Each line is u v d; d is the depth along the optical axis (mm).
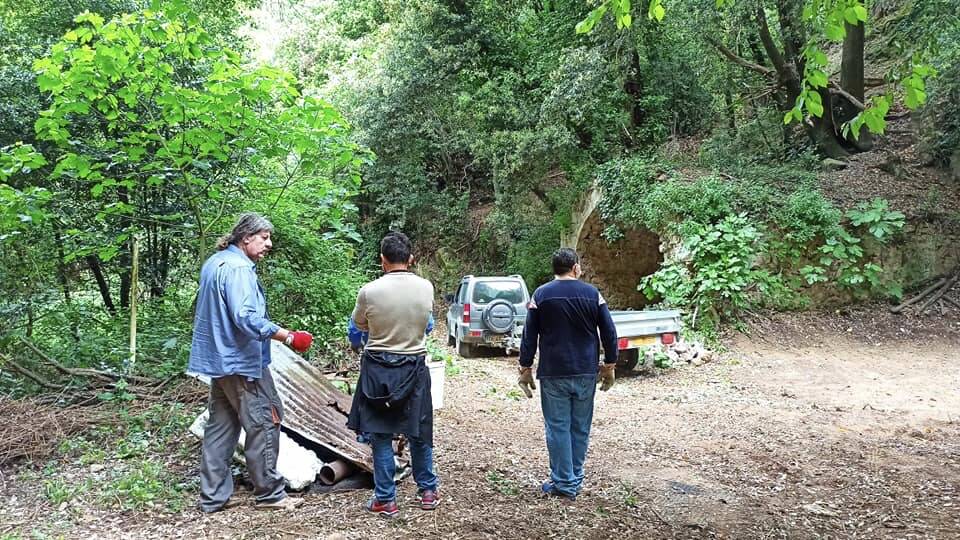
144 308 9156
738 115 18016
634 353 9375
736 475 4762
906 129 16250
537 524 3713
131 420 5199
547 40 19000
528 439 5863
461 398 7992
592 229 16672
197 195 7297
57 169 6484
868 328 11789
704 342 10891
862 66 15266
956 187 14047
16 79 9609
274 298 8586
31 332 7742
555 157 17453
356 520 3688
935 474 4738
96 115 7699
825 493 4355
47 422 4902
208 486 3828
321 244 9297
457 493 4160
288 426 4352
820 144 15758
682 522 3820
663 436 6027
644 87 17609
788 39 14359
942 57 12336
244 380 3785
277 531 3531
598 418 6867
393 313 3695
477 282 12320
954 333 11570
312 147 6988
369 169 21109
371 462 4316
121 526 3588
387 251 3859
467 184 23266
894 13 15633
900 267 12727
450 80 20109
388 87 20203
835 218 12258
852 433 6082
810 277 12047
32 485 4152
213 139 6598
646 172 14453
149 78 6426
